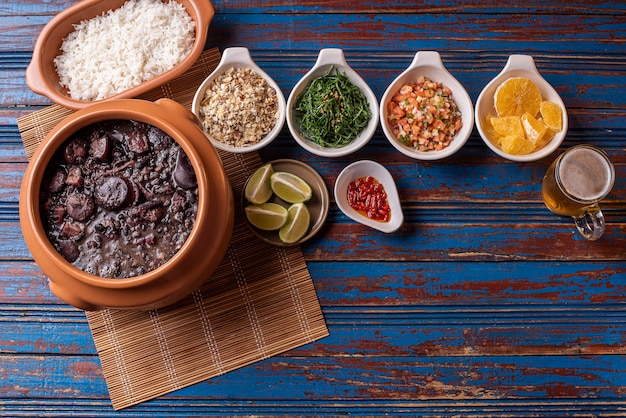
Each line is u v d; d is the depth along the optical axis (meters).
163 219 0.85
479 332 1.00
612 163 0.97
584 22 1.04
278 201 1.00
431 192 1.02
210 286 0.99
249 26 1.04
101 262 0.85
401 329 1.00
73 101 0.97
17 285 1.00
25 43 1.04
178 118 0.86
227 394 0.99
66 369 0.99
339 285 1.00
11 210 1.01
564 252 1.01
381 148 1.02
